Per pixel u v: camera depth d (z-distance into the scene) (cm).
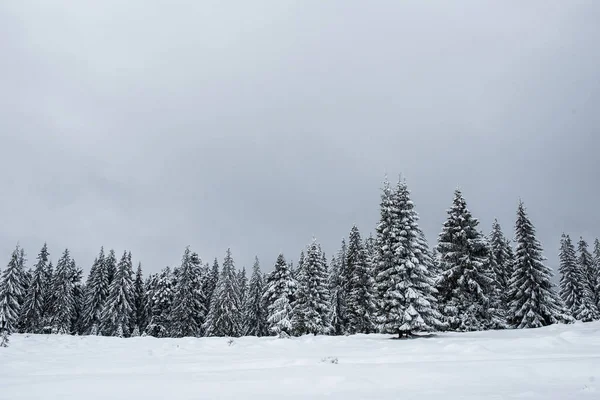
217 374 1069
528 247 4112
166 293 6631
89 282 7112
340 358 1488
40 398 823
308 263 4750
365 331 4472
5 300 4862
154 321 6550
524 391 777
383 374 980
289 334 4412
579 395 730
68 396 833
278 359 1421
